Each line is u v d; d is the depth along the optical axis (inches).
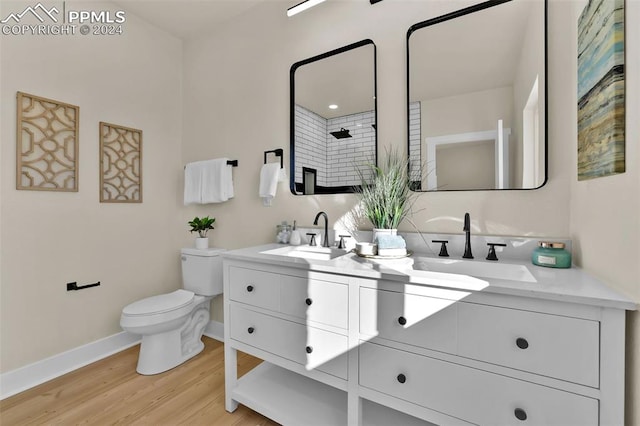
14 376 66.9
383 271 42.5
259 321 56.6
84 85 80.6
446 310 38.3
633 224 29.3
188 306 78.5
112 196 87.5
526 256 50.4
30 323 70.4
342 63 70.1
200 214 98.8
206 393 66.4
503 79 53.3
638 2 28.7
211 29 96.8
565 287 33.3
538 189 50.5
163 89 100.0
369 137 66.3
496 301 35.2
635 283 28.8
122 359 81.7
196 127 100.9
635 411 29.4
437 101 58.9
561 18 48.5
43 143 72.9
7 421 57.2
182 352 81.1
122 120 89.0
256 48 85.7
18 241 68.8
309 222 75.0
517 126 52.1
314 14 74.6
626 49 31.0
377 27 65.7
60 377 72.4
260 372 68.5
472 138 55.7
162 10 89.0
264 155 83.4
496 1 53.8
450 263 50.4
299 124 76.4
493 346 35.4
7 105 67.3
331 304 47.6
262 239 84.2
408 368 41.1
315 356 49.6
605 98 34.2
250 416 59.2
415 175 60.9
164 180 100.7
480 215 55.1
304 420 52.4
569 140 47.6
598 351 30.4
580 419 31.2
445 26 58.2
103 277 84.6
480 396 36.3
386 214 55.2
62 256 76.2
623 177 31.2
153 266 97.5
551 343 32.4
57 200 75.4
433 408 39.4
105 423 56.8
